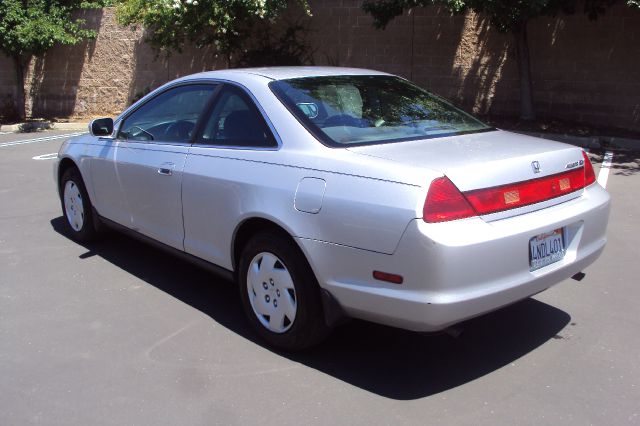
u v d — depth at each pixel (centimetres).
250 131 419
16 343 414
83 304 478
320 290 365
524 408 334
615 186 834
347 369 380
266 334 403
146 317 455
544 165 367
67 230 668
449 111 462
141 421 327
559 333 422
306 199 361
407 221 319
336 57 1490
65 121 1728
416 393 352
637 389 351
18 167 1052
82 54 1766
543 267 359
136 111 534
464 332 427
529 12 1120
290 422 325
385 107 436
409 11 1387
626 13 1184
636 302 468
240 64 1538
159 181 478
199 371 377
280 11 1460
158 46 1565
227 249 426
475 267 322
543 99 1302
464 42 1346
